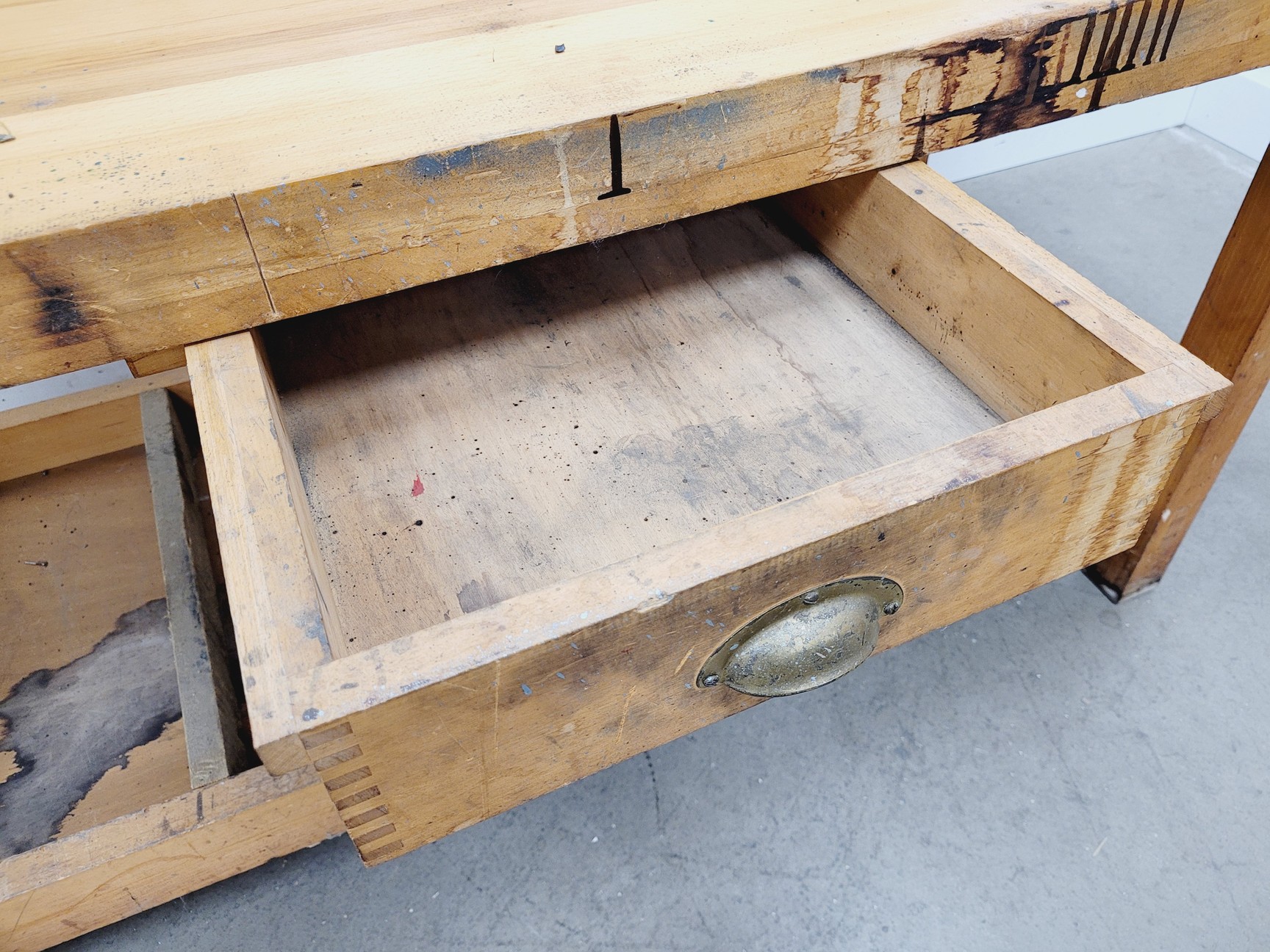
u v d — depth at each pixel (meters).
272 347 0.82
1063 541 0.62
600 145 0.60
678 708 0.56
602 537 0.66
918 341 0.78
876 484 0.50
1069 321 0.61
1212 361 0.91
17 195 0.54
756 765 0.99
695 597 0.47
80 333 0.56
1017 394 0.69
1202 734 0.99
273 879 0.92
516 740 0.50
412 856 0.93
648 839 0.93
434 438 0.73
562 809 0.96
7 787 0.88
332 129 0.59
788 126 0.65
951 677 1.05
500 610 0.46
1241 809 0.93
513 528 0.67
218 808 0.75
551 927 0.87
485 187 0.59
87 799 0.87
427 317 0.84
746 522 0.49
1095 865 0.89
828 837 0.93
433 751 0.48
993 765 0.98
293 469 0.61
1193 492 0.98
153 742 0.91
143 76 0.66
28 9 0.77
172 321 0.58
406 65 0.66
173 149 0.57
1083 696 1.03
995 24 0.66
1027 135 1.86
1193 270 1.60
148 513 1.09
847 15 0.70
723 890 0.89
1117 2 0.68
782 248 0.90
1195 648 1.07
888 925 0.86
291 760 0.43
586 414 0.75
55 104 0.63
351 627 0.61
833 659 0.55
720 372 0.78
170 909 0.90
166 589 0.89
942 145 0.73
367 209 0.57
